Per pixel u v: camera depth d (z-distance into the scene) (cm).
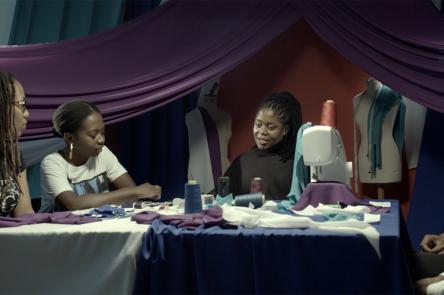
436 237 209
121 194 224
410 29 315
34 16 337
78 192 236
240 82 373
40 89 324
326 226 155
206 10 337
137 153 358
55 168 233
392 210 196
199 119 359
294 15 329
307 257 147
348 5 321
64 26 342
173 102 358
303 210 188
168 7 340
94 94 330
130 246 158
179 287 153
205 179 356
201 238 151
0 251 163
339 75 361
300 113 274
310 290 147
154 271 153
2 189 199
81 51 334
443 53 310
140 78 333
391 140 330
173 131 359
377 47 316
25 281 163
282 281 148
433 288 167
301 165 218
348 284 146
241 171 269
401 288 142
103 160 251
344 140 359
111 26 347
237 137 374
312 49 365
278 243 148
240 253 150
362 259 145
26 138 326
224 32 334
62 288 162
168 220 164
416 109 346
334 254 146
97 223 175
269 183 261
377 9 320
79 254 161
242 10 334
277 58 369
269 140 270
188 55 335
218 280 151
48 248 162
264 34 331
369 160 332
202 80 333
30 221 177
